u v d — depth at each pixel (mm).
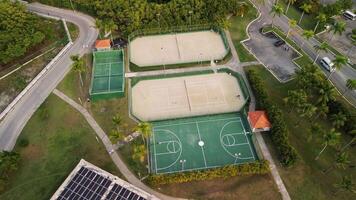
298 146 83562
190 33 119875
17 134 87062
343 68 104562
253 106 92875
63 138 86000
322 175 77750
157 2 127125
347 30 119438
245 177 77312
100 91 97625
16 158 76750
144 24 116812
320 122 88500
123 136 85188
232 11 123125
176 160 81500
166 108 94000
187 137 86438
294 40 115562
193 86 100438
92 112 92375
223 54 111000
